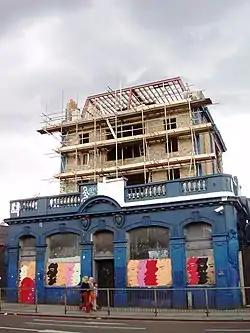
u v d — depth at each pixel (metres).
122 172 33.75
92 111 37.38
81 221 23.12
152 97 35.69
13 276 24.27
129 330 12.46
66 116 37.75
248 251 20.38
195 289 18.02
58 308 20.27
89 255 22.44
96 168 34.28
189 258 20.17
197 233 20.44
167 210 21.16
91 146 34.81
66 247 23.42
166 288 20.11
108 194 22.78
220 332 11.74
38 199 24.81
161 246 21.03
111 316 16.62
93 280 19.72
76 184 34.78
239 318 15.12
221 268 19.19
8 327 13.48
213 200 20.06
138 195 22.11
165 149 33.50
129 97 35.53
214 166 34.78
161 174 33.03
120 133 35.38
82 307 19.34
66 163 36.41
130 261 21.44
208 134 34.00
